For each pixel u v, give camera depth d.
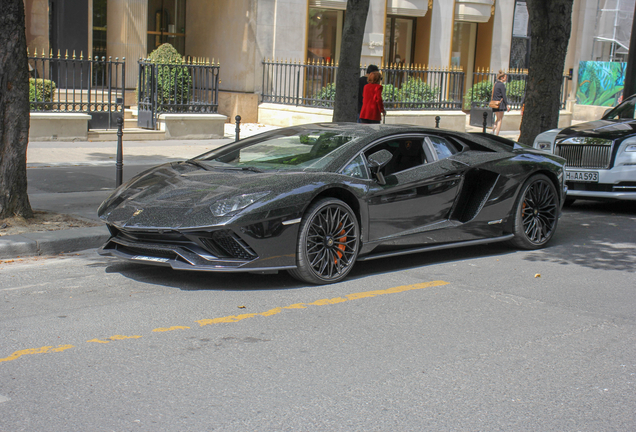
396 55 22.94
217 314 4.79
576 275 6.20
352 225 5.67
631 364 4.11
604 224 8.80
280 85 19.06
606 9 27.39
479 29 24.39
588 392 3.68
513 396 3.59
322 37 21.03
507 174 6.73
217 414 3.28
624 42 27.36
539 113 13.16
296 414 3.30
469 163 6.50
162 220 5.13
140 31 18.38
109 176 10.45
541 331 4.65
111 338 4.27
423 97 19.16
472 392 3.63
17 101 6.93
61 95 17.03
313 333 4.46
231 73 20.06
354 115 11.34
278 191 5.24
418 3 21.81
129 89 18.36
